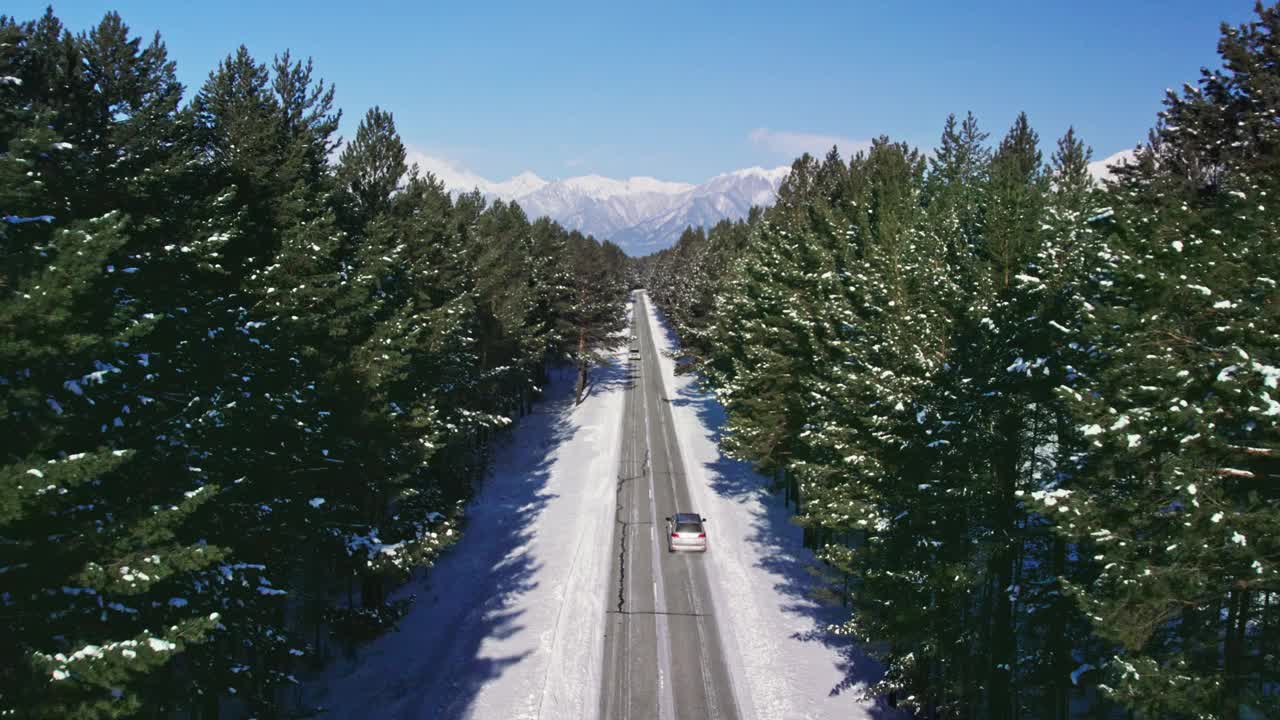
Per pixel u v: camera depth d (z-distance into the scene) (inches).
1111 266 476.1
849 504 742.5
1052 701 593.9
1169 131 583.5
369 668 936.3
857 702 849.5
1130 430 401.1
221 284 799.1
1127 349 406.9
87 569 378.6
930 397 672.4
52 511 391.9
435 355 1091.9
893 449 708.7
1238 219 433.7
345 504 898.1
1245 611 441.4
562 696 864.3
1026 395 599.5
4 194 410.9
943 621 669.3
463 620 1082.1
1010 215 717.3
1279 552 374.0
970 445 622.8
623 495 1699.1
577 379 3213.6
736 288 1715.1
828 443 821.9
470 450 1492.4
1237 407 382.6
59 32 711.7
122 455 364.2
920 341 721.6
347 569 951.6
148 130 709.3
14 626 386.3
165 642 366.0
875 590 729.0
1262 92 478.6
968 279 751.7
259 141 895.1
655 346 4138.8
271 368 722.2
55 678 341.7
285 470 736.3
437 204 1542.8
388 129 1250.6
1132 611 391.2
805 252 1298.0
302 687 874.8
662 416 2529.5
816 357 1021.2
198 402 554.3
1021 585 585.6
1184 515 374.6
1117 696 389.1
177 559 399.2
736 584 1197.7
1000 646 641.0
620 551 1348.4
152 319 419.5
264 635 660.7
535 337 2127.2
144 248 637.9
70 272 370.3
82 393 413.7
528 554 1344.7
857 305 964.0
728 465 1946.4
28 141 422.0
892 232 964.6
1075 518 419.8
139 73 749.3
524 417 2509.8
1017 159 1343.5
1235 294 397.7
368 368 846.5
